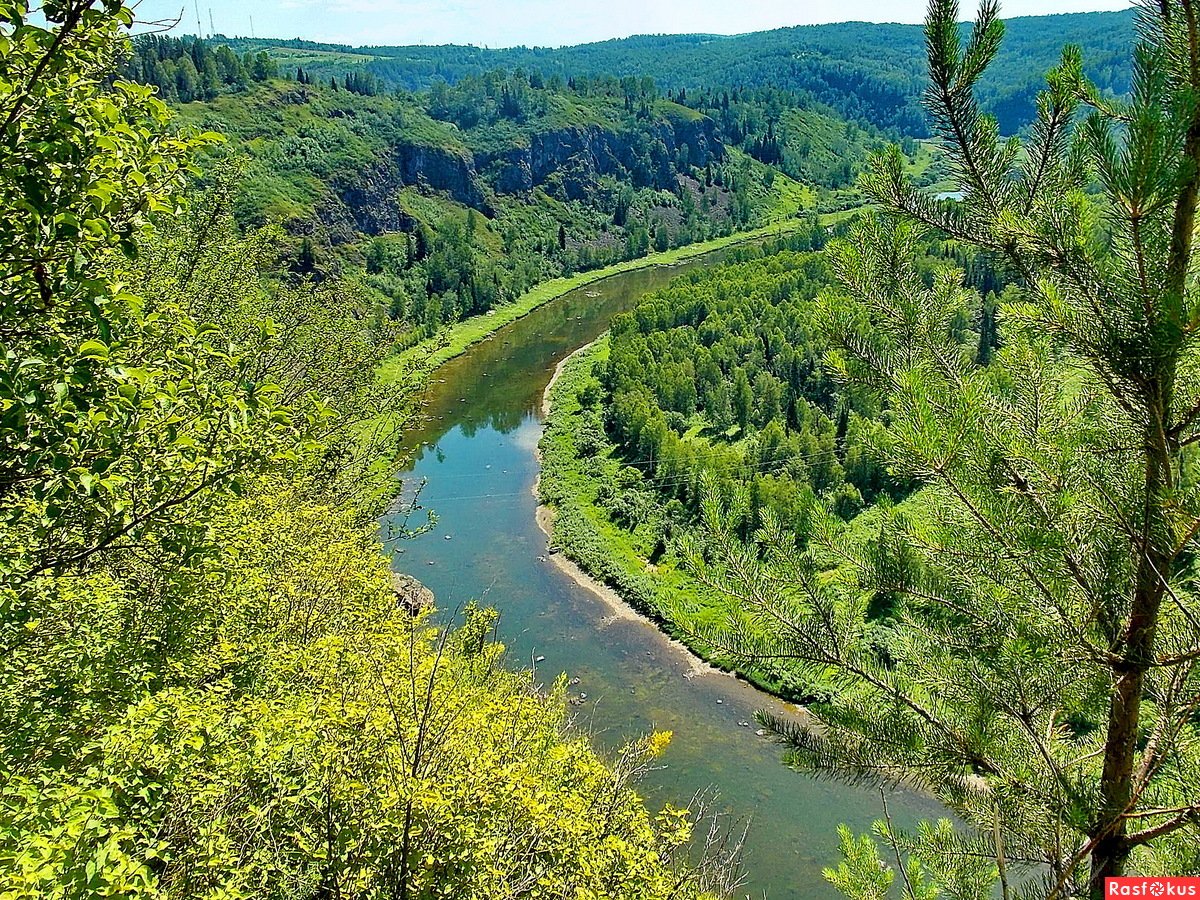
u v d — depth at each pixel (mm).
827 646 6641
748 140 196125
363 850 8711
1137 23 4980
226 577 11414
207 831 7758
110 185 5785
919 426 5738
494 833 9414
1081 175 5328
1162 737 5602
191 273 21375
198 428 7004
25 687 8164
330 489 24406
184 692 9148
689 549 7406
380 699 10453
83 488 6020
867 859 7250
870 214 6680
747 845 21688
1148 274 4785
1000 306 6285
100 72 7078
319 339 25906
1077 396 6254
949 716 6242
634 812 11609
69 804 6238
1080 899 5684
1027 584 5922
